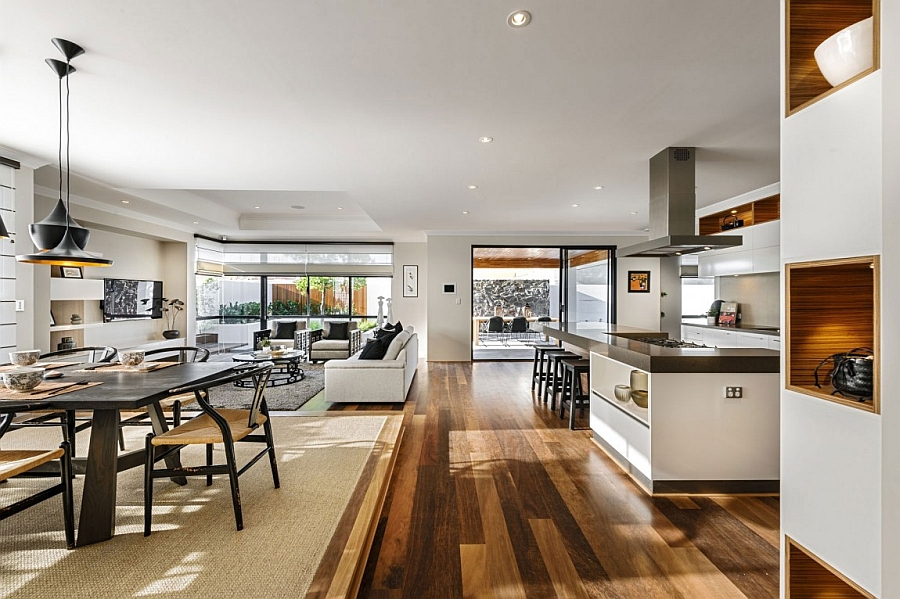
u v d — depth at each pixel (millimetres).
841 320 1462
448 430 4301
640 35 2191
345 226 9227
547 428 4379
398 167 4477
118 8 1971
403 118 3225
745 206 5980
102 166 4469
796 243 1407
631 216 7203
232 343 9828
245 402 5266
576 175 4781
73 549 2141
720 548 2264
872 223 1144
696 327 6758
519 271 9125
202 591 1822
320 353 8273
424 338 10023
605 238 8906
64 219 3182
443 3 1945
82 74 2574
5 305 4051
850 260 1212
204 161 4293
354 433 4023
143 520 2438
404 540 2342
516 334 9320
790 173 1429
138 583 1875
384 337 5730
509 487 2994
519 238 8875
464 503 2762
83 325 6562
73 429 2775
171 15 2023
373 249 9969
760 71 2555
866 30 1214
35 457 2084
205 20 2062
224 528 2342
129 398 2230
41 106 3021
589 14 2025
